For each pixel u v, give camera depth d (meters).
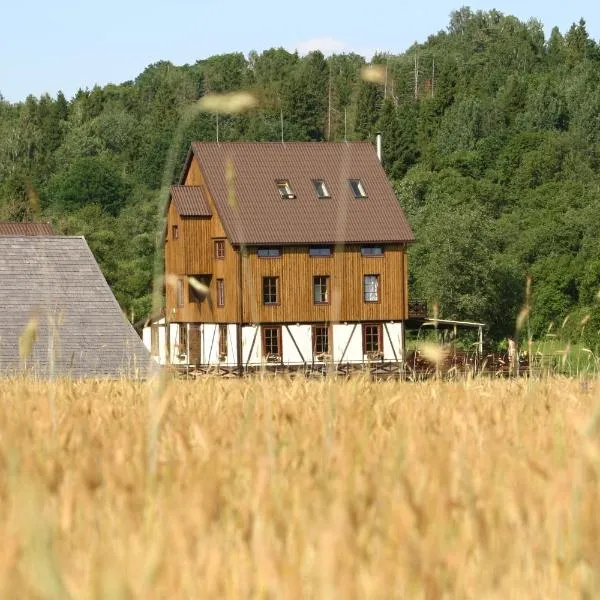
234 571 6.70
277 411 16.53
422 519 7.81
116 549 7.27
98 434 13.95
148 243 164.00
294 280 128.88
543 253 199.12
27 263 86.19
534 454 11.69
